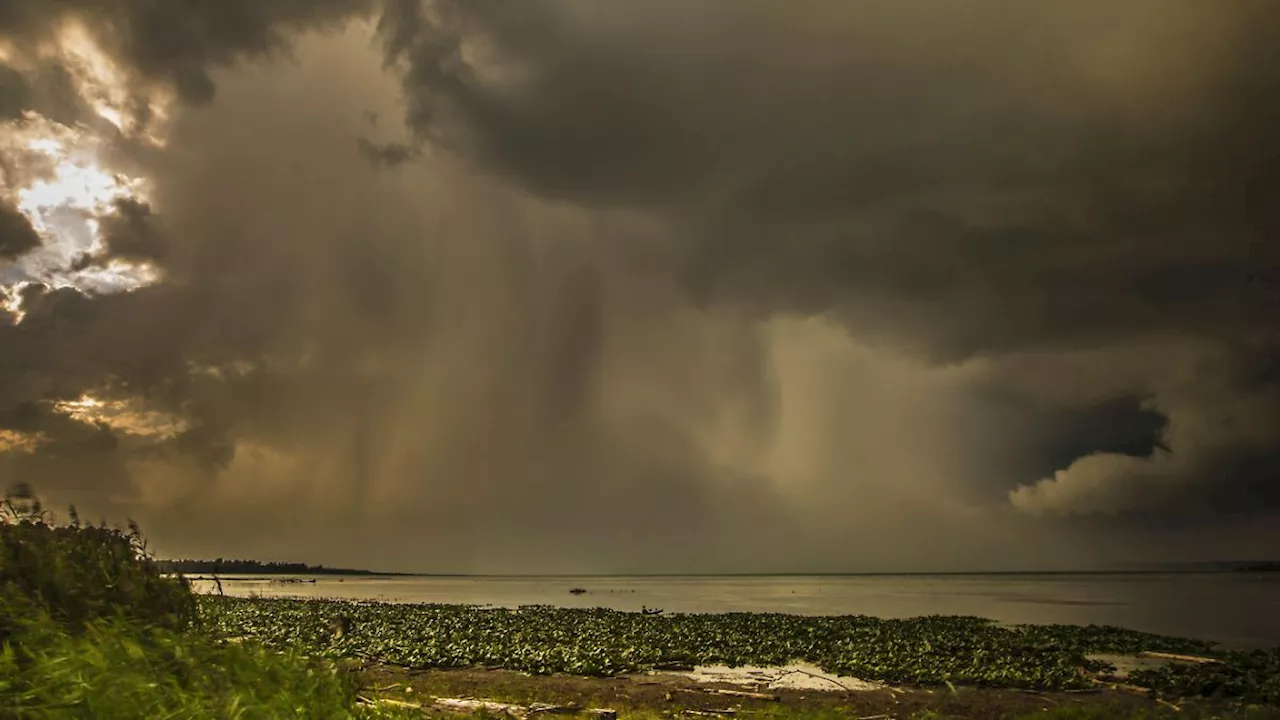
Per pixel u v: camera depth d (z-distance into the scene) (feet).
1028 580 615.57
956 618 147.64
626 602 232.73
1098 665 83.05
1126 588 386.52
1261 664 83.30
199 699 20.03
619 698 60.64
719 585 495.41
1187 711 57.47
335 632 92.63
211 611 30.99
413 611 140.56
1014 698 65.67
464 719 47.44
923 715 56.39
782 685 69.62
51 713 16.90
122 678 18.95
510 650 84.23
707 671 77.36
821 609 201.46
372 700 27.40
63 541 28.04
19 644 20.51
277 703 22.03
